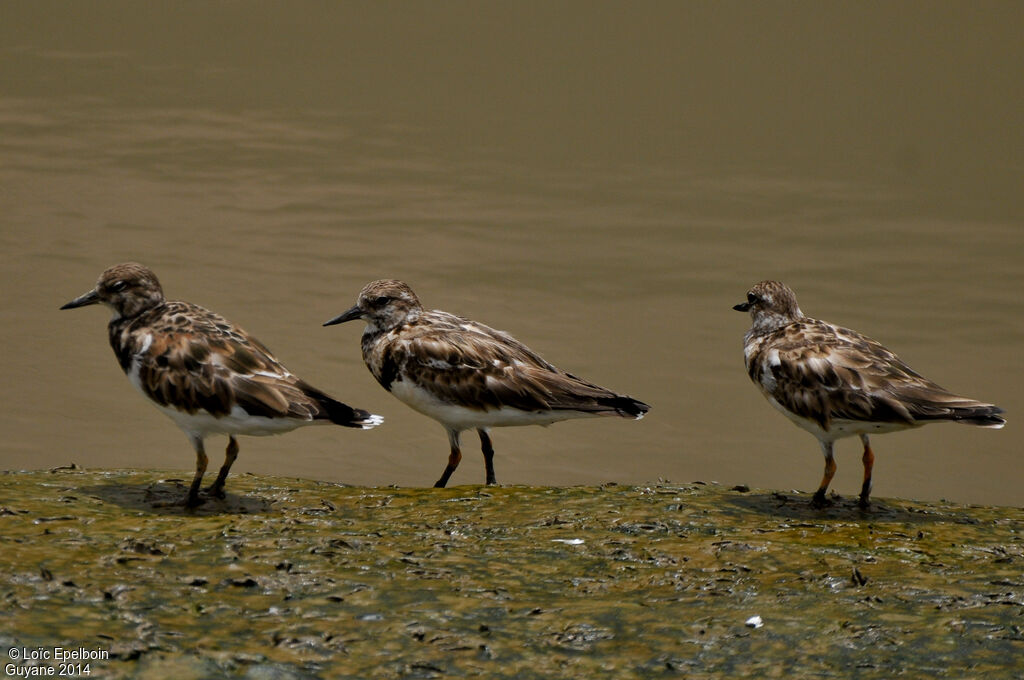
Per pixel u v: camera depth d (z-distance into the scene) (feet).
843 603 31.19
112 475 41.83
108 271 38.96
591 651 28.71
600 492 40.91
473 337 44.42
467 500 39.50
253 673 26.99
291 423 36.99
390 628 29.19
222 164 87.30
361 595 30.86
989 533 37.52
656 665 28.25
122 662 26.89
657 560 34.06
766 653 28.81
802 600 31.32
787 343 39.55
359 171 87.25
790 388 38.88
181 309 38.81
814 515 39.09
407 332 44.73
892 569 33.68
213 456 56.90
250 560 32.68
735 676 27.89
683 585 32.27
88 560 32.24
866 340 39.65
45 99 98.12
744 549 34.96
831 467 39.70
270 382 37.04
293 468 55.98
